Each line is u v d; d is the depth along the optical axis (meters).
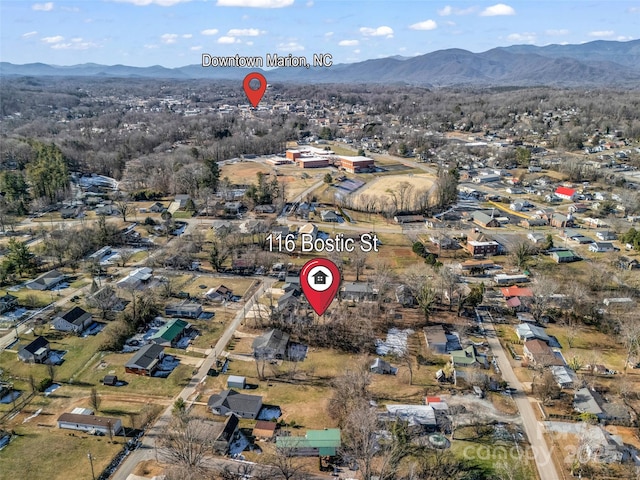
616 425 72.06
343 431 69.94
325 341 94.75
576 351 91.62
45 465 63.31
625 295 111.00
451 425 71.69
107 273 126.06
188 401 77.19
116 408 75.19
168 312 104.69
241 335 97.19
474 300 106.06
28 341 93.88
